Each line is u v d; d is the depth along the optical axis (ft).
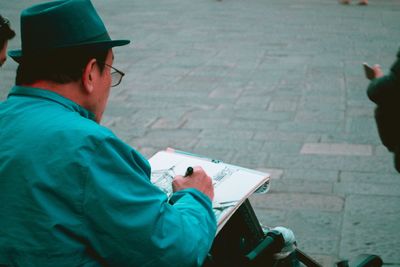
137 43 28.07
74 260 4.33
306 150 14.75
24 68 4.66
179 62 24.23
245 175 5.85
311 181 12.96
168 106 18.62
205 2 39.52
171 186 5.78
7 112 4.56
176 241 4.52
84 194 4.24
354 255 10.03
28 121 4.44
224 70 22.80
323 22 31.76
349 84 20.40
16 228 4.27
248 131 16.24
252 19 33.24
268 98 19.15
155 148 15.30
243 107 18.31
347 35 28.45
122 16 35.35
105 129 4.50
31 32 4.49
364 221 11.14
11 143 4.37
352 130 16.03
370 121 16.67
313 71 22.26
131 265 4.46
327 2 38.22
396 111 6.68
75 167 4.24
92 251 4.40
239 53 25.50
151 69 23.24
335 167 13.67
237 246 6.10
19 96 4.68
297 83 20.76
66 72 4.58
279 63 23.62
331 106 18.12
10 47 26.91
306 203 11.95
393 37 27.73
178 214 4.67
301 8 36.27
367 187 12.55
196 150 15.03
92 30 4.58
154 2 40.24
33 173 4.25
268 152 14.73
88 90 4.65
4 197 4.29
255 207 11.86
